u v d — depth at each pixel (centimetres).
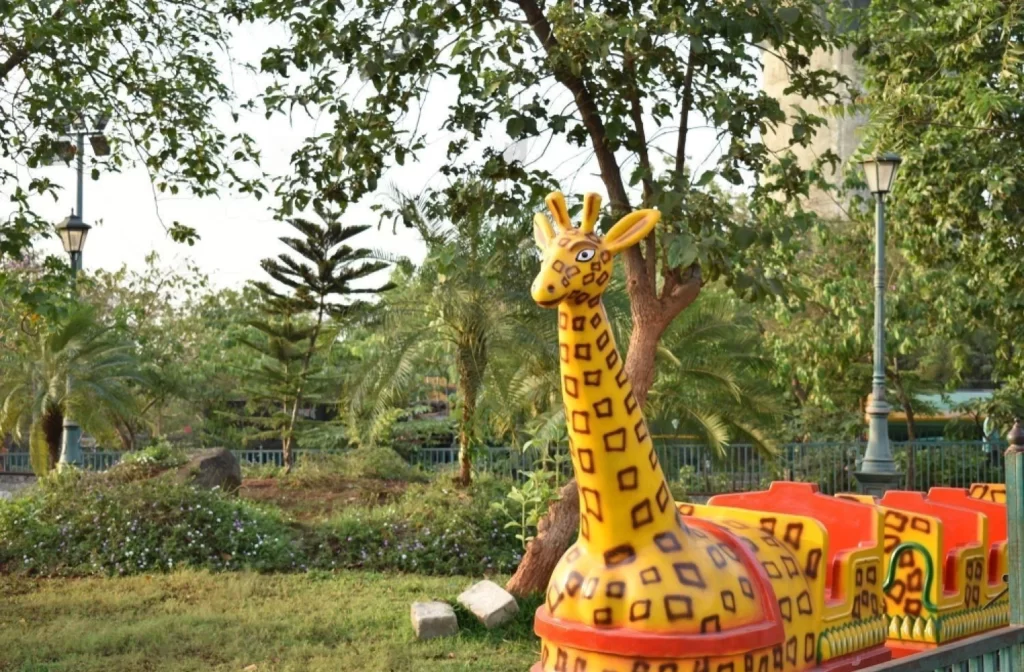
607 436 505
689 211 885
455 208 1009
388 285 2034
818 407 2811
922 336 2325
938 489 854
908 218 1784
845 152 3159
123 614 995
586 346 507
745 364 2216
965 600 707
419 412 2995
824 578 553
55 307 1095
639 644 480
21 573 1205
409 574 1254
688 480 2291
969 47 1511
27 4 1048
